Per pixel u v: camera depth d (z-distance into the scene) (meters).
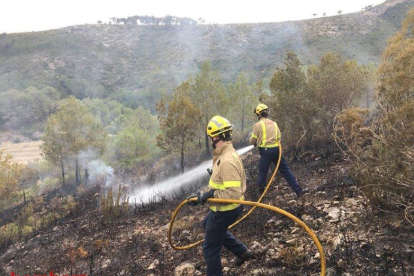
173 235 5.84
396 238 3.69
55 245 7.04
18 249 7.55
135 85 147.50
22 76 144.50
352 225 4.22
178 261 4.70
